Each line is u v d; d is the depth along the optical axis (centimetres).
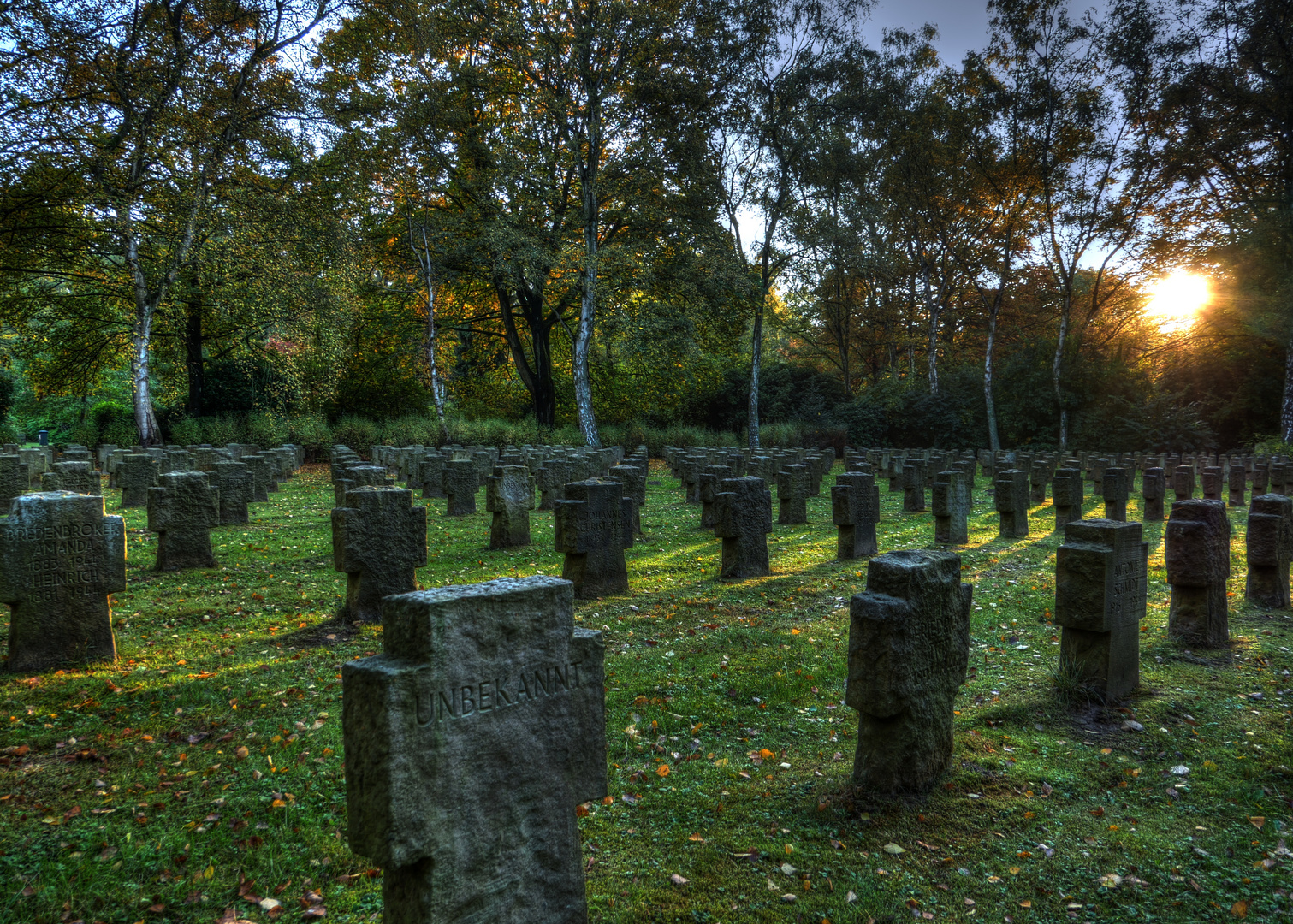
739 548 1160
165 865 421
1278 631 866
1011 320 5512
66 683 671
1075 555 657
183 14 2486
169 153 2427
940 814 484
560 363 4997
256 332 3272
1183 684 712
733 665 764
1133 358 4725
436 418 4209
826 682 726
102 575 739
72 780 511
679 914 394
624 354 3662
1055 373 4209
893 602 486
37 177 2358
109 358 3475
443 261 3769
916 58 4009
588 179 3534
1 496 1631
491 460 2339
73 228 2506
